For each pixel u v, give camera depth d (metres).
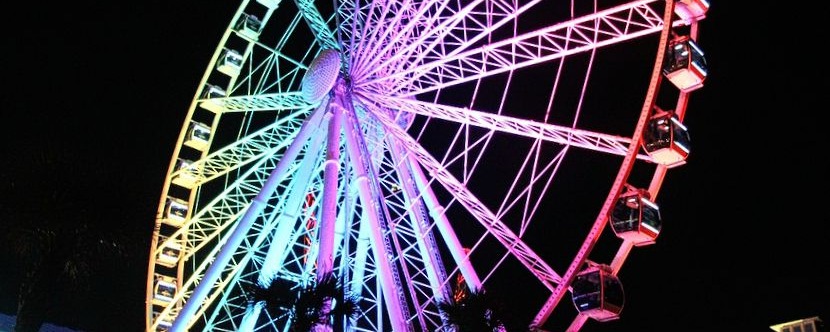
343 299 22.02
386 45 32.12
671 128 27.88
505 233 28.75
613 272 27.41
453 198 30.73
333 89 31.16
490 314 22.86
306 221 31.61
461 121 30.97
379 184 29.47
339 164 29.25
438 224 30.64
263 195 29.48
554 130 29.36
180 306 35.81
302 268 30.70
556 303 26.56
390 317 27.02
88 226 18.94
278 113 37.22
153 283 34.31
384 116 31.61
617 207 28.17
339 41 31.58
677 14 29.84
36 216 18.58
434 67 30.86
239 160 35.25
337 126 30.06
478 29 30.80
